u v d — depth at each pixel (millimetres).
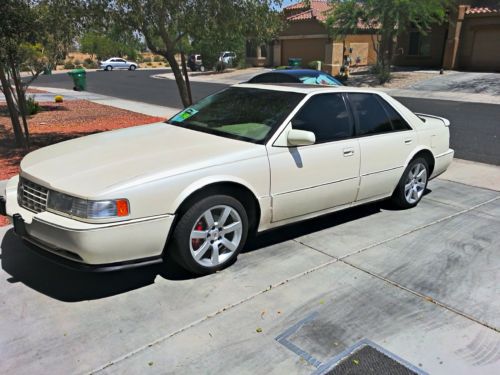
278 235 4891
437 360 3021
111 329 3273
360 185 5004
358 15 23906
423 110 14883
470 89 20359
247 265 4203
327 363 2967
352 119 4934
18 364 2922
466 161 8297
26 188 3842
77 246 3328
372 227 5160
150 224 3521
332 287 3857
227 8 7832
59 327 3287
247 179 4008
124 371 2875
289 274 4059
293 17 33906
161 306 3555
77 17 7559
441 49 28828
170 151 4047
